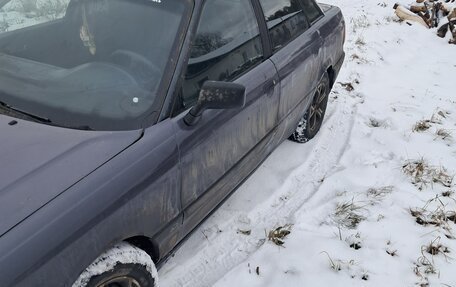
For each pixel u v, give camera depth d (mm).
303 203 4043
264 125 3562
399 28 8477
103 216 2215
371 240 3664
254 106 3320
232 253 3477
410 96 6094
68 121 2531
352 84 6266
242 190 4113
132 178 2367
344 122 5422
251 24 3469
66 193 2139
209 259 3391
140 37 2883
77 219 2111
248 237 3639
